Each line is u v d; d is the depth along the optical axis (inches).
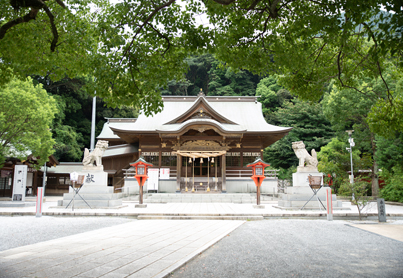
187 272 173.6
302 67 279.9
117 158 1180.5
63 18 285.7
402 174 737.0
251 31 261.7
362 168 954.7
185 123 903.7
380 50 188.1
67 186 1171.9
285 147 1425.9
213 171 1015.6
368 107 860.0
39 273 163.2
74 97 1578.5
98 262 187.3
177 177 900.6
